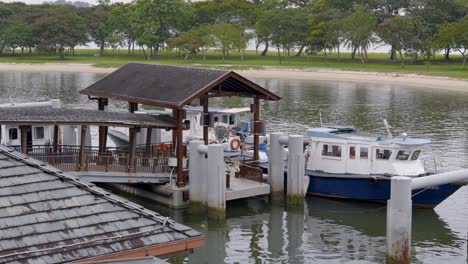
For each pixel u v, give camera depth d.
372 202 37.81
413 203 36.75
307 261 29.94
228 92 38.44
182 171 36.06
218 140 44.62
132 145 35.09
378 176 37.22
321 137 39.75
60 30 156.75
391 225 27.78
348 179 37.91
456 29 123.88
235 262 29.73
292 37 142.38
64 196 15.46
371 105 83.00
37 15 168.75
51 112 35.06
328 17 143.50
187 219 34.47
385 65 133.38
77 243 14.45
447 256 30.56
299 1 164.62
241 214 36.06
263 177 39.41
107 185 39.59
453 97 92.19
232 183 37.59
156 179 36.00
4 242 13.93
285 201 38.16
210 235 32.91
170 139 46.16
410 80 112.81
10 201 14.86
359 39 136.88
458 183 34.28
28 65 144.25
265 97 39.38
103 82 41.25
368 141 38.31
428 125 66.62
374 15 141.75
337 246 31.80
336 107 81.00
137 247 14.84
